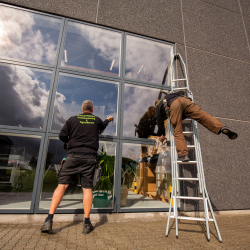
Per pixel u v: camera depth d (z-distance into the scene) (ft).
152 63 10.32
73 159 5.78
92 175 5.96
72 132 6.20
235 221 7.56
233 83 11.14
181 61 9.95
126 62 9.61
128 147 8.36
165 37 10.50
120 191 7.61
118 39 9.83
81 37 9.36
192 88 10.09
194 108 6.72
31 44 8.51
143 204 7.91
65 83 8.46
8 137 7.14
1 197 6.48
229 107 10.55
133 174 8.07
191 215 8.04
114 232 5.66
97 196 7.37
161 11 10.95
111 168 7.82
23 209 6.39
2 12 8.45
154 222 7.05
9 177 6.79
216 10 12.44
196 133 7.41
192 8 11.80
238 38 12.38
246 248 4.63
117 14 9.95
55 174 7.11
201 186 6.43
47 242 4.60
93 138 6.16
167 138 9.09
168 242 4.95
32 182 6.76
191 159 8.71
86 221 5.55
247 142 10.24
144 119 9.11
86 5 9.50
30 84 8.06
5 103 7.63
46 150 7.21
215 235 5.63
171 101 6.98
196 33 11.30
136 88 9.52
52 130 7.48
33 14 8.73
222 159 9.41
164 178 8.50
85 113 6.67
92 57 9.30
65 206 6.92
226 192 8.96
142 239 5.12
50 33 8.84
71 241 4.74
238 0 13.46
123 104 8.88
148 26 10.37
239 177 9.43
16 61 7.97
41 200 6.69
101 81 9.04
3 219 6.20
